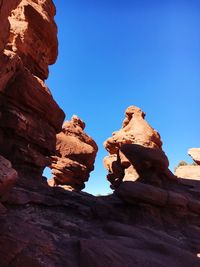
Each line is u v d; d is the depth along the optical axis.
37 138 18.11
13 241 7.66
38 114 18.41
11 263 6.88
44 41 21.25
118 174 28.44
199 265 9.48
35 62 20.73
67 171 35.72
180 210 18.20
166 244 10.79
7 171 9.33
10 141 16.47
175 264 9.22
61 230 11.52
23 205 13.36
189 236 15.83
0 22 10.04
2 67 13.58
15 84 16.25
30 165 17.73
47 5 21.78
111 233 12.58
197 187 23.55
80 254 8.31
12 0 10.47
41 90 17.89
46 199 15.26
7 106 16.23
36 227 9.59
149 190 17.27
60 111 20.30
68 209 16.02
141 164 21.75
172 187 22.03
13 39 18.50
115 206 17.75
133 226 13.98
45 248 8.08
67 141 37.84
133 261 8.65
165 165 21.55
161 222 16.95
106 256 8.45
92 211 16.31
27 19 19.36
